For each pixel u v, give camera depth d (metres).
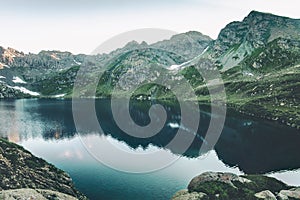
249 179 83.94
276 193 76.56
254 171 98.44
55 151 120.44
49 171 90.06
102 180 86.75
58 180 86.00
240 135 146.38
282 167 102.25
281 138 142.00
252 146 128.50
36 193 69.69
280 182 83.69
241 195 74.75
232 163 104.62
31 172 86.62
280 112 192.88
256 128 161.62
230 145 128.62
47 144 134.12
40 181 82.62
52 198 69.69
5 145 98.56
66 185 83.62
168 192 79.25
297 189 78.31
